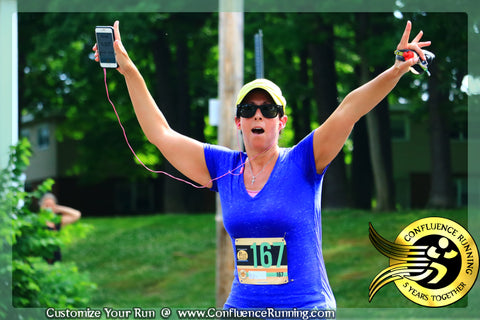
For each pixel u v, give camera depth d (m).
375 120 27.62
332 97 27.94
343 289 17.14
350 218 24.64
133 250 22.20
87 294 10.11
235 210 4.53
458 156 39.28
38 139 42.66
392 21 22.94
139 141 34.09
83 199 41.62
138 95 4.92
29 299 8.98
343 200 28.34
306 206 4.46
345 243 21.38
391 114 40.72
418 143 40.91
